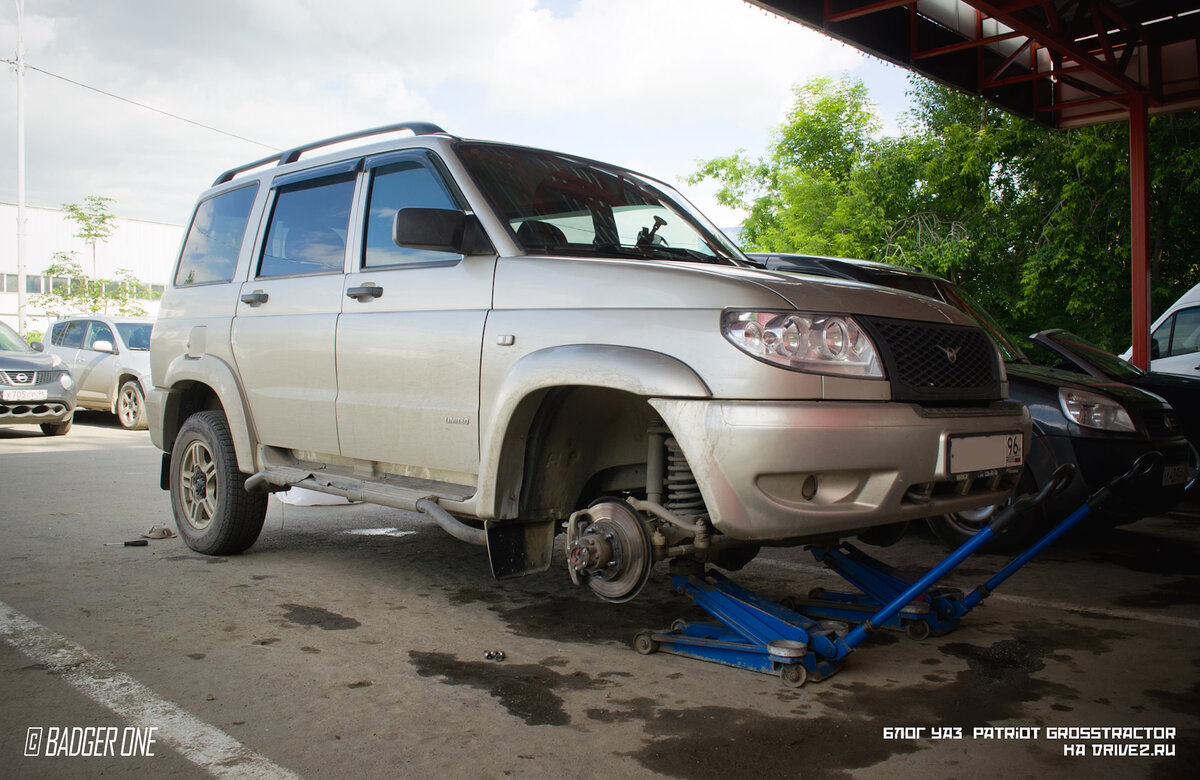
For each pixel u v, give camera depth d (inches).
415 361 151.3
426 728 109.3
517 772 97.9
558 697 119.7
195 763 99.5
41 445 434.0
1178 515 273.9
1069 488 201.8
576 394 137.6
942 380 127.9
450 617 156.8
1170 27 474.0
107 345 501.7
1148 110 486.3
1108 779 97.2
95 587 171.9
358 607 161.9
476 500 139.3
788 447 112.0
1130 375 262.8
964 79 484.4
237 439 189.0
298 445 177.2
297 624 150.9
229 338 192.4
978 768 99.7
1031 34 417.7
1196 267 728.3
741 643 131.0
